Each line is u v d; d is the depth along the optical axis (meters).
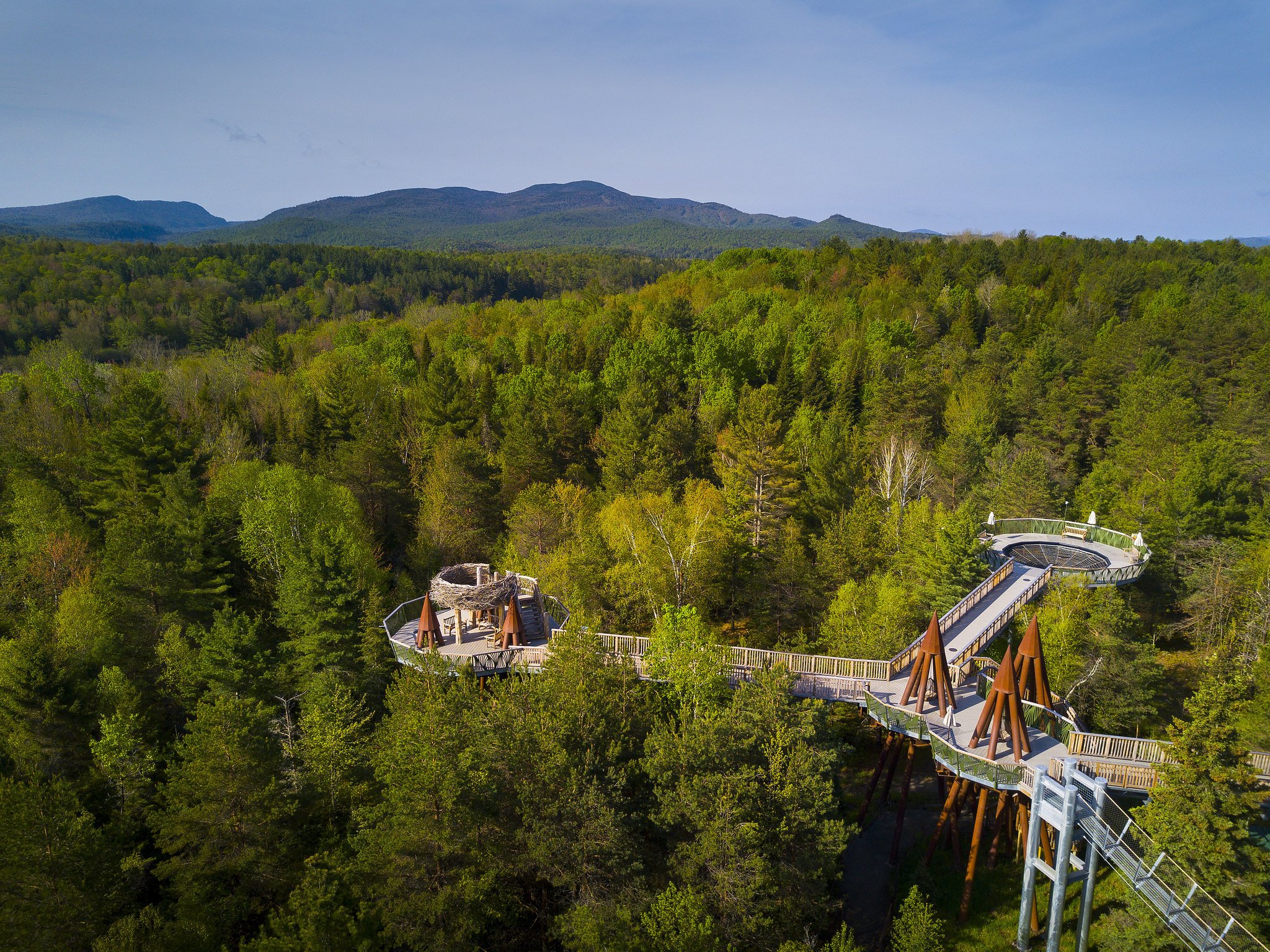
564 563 47.91
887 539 53.72
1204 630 53.97
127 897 28.55
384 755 30.08
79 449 72.44
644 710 33.22
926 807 39.00
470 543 58.41
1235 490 61.03
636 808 29.98
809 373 89.56
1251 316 95.62
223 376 102.38
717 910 26.33
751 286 158.88
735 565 54.72
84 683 40.06
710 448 75.56
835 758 30.08
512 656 35.91
